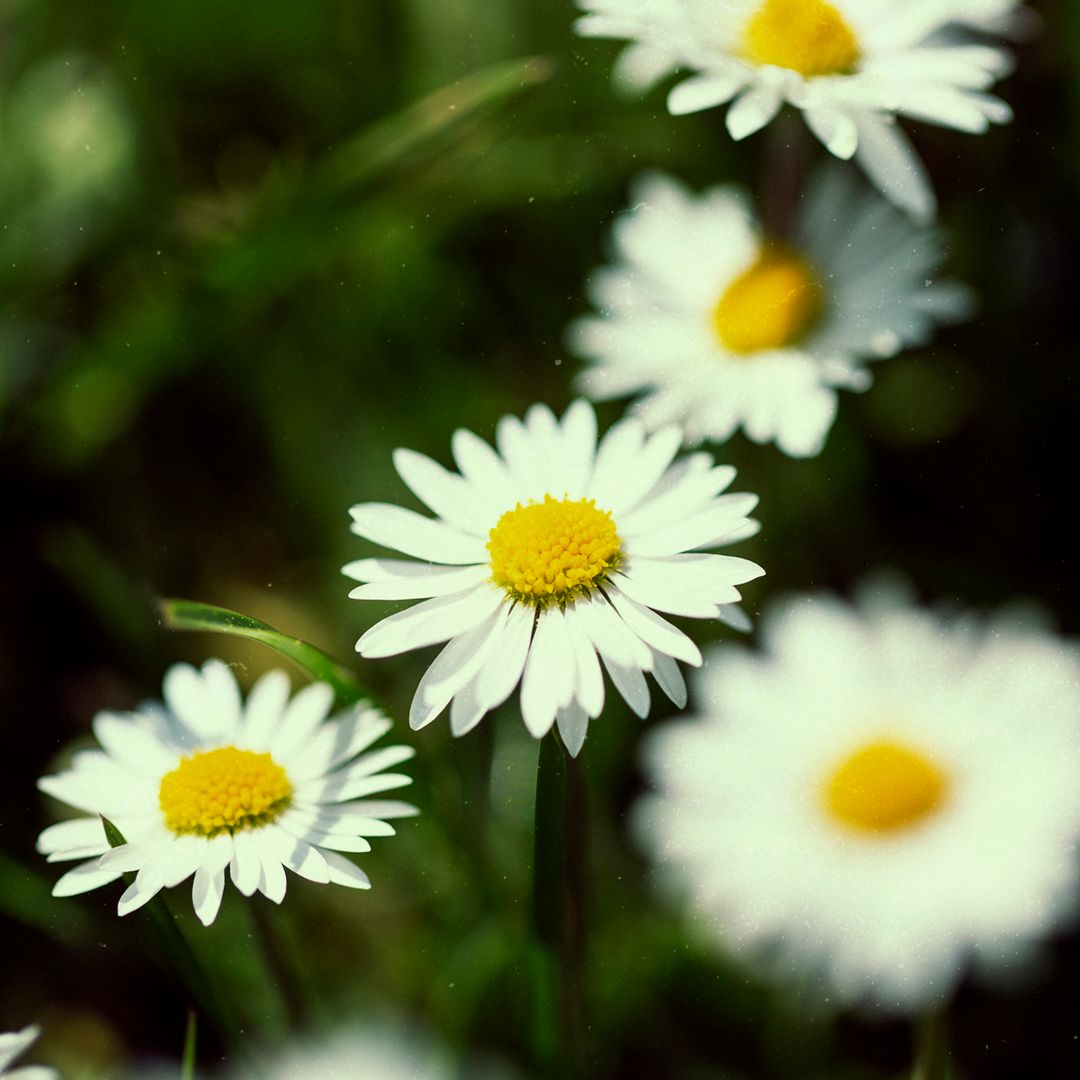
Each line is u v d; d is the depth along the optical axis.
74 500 0.23
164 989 0.20
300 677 0.23
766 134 0.24
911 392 0.23
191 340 0.23
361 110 0.25
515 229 0.24
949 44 0.21
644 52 0.22
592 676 0.17
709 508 0.18
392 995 0.20
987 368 0.23
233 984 0.20
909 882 0.18
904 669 0.19
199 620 0.19
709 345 0.22
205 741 0.18
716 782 0.19
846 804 0.19
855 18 0.20
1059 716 0.19
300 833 0.18
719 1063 0.20
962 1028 0.19
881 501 0.23
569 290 0.24
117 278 0.24
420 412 0.24
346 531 0.23
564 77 0.25
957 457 0.23
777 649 0.20
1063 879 0.18
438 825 0.20
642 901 0.20
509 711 0.21
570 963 0.18
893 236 0.22
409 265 0.24
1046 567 0.22
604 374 0.22
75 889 0.17
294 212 0.23
